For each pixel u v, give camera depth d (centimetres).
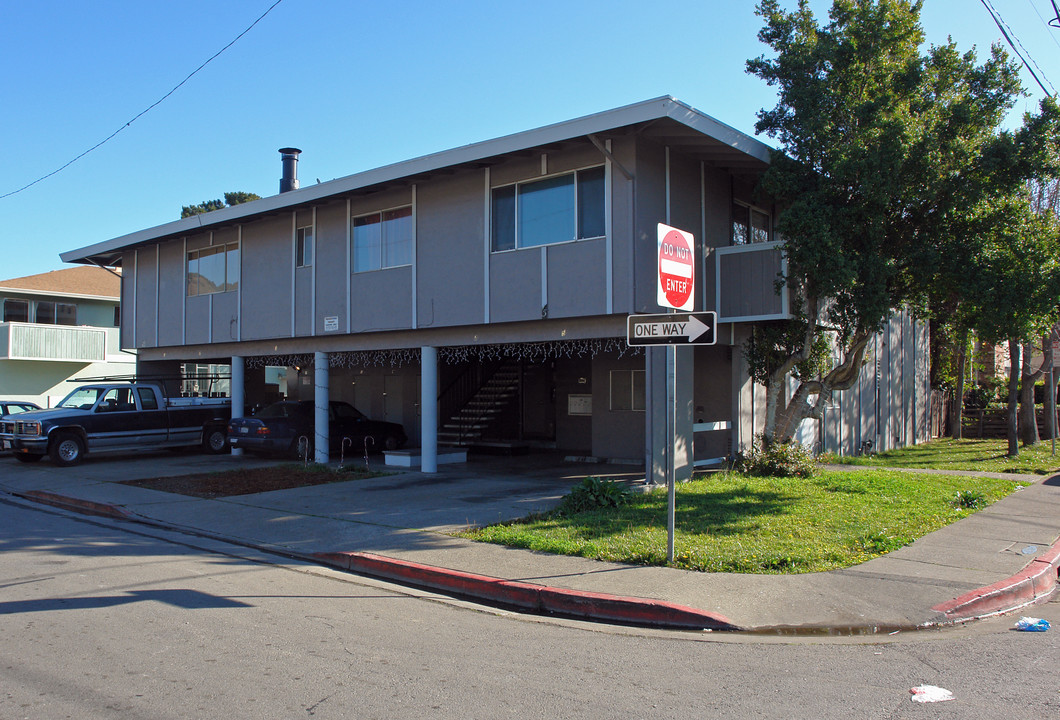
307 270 1852
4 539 1030
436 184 1596
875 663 564
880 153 1273
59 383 3119
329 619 671
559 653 586
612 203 1327
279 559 930
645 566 816
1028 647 603
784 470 1439
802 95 1335
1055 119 1298
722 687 513
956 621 675
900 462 1841
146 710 464
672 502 817
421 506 1215
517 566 823
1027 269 1348
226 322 2064
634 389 1798
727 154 1443
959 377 2734
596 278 1347
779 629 643
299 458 1956
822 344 1513
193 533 1088
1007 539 941
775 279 1390
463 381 2209
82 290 3356
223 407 2164
